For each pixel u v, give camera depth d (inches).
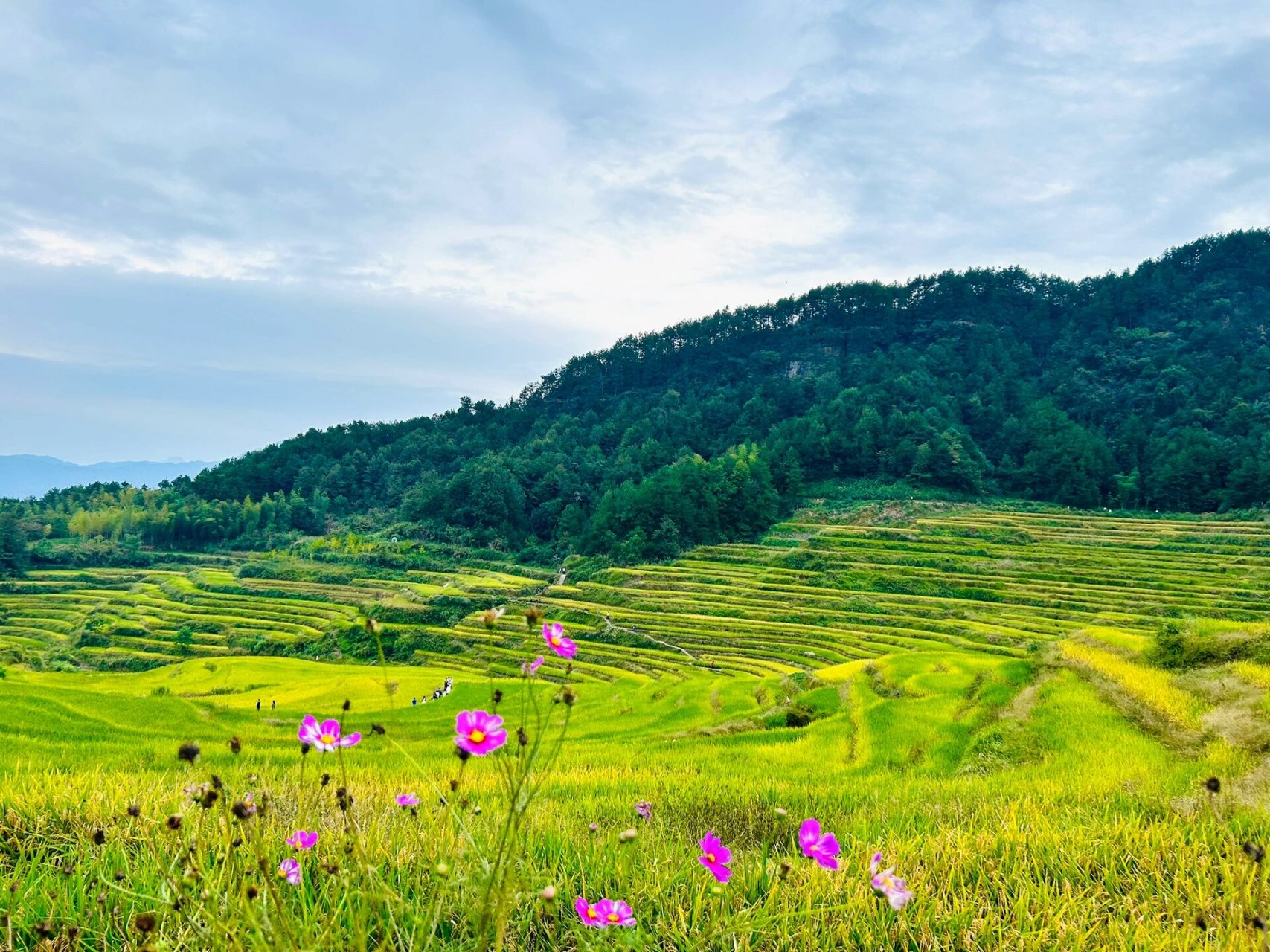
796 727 1132.5
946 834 277.0
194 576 4662.9
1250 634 1015.6
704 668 2551.7
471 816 198.8
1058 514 4771.2
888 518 4771.2
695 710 1375.5
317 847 197.2
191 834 174.9
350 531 6023.6
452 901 162.2
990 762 822.5
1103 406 6599.4
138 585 4503.0
